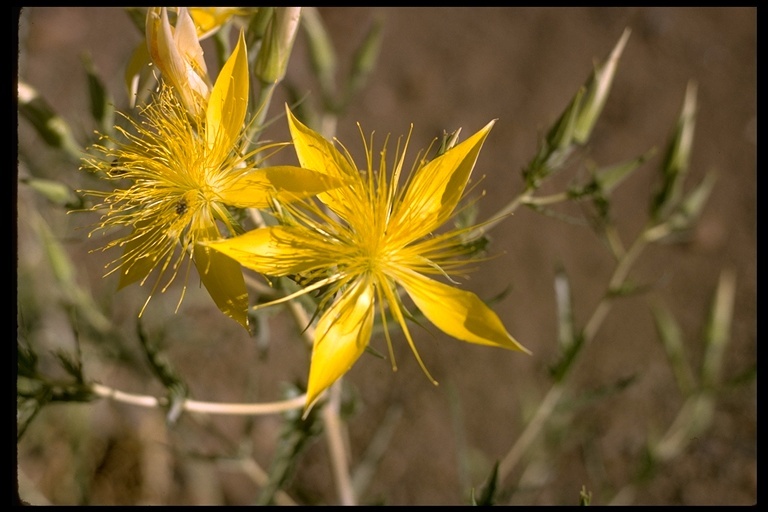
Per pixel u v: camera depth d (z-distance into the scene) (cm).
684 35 98
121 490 81
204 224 52
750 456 82
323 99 66
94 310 68
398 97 97
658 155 92
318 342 50
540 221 91
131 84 54
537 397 84
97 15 101
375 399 87
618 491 81
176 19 54
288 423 59
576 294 88
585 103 57
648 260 89
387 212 52
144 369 72
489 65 98
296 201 51
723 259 89
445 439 84
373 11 102
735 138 93
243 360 88
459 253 52
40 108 57
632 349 86
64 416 81
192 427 83
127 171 53
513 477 81
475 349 87
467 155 52
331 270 51
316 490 83
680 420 71
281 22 52
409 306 58
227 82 51
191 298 82
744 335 86
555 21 100
